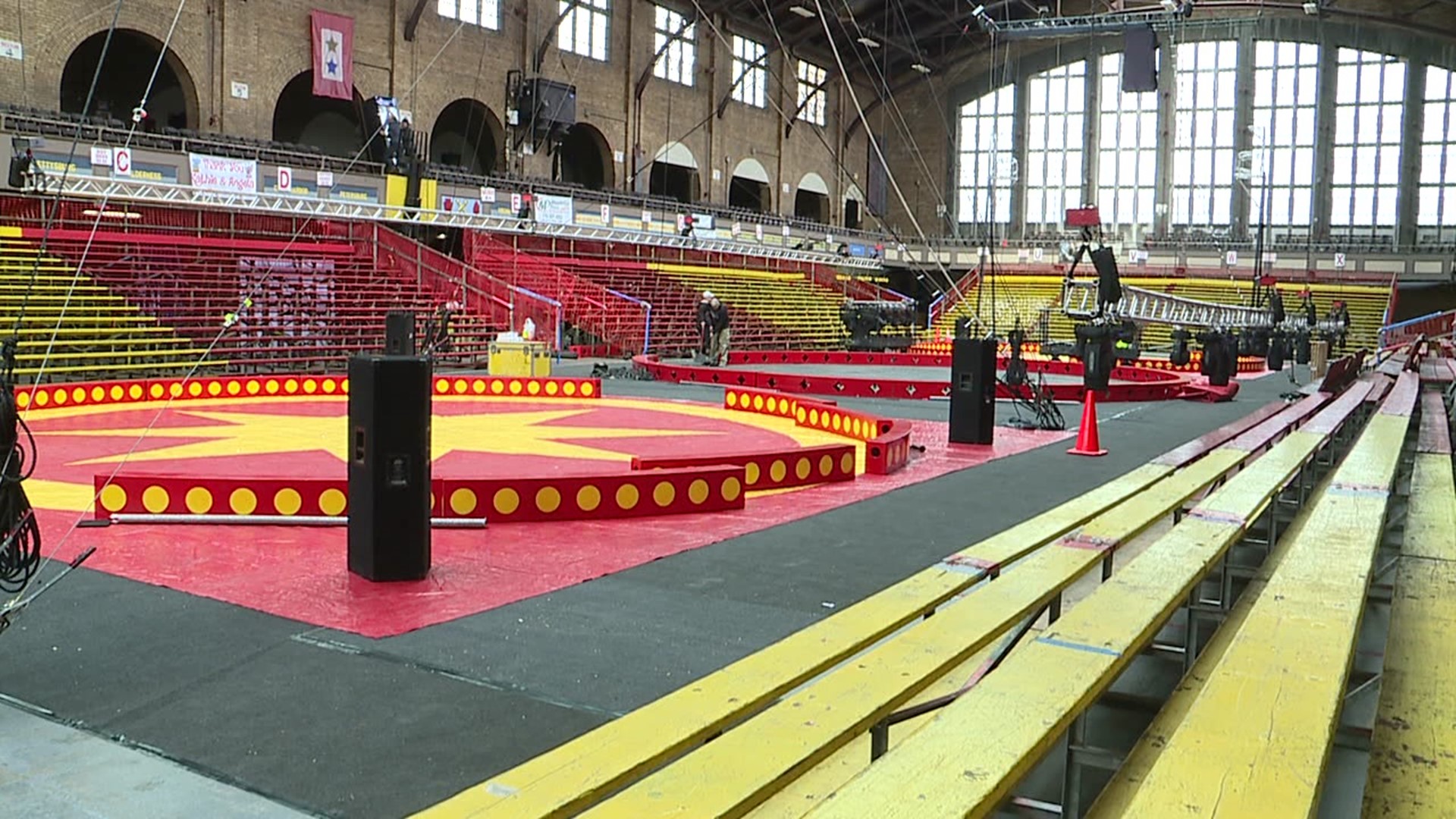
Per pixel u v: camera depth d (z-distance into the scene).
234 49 31.42
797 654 3.65
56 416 15.34
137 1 29.22
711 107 48.66
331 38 33.62
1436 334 46.91
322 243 30.42
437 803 3.51
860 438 13.82
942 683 4.61
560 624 5.49
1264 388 25.25
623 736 3.03
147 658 4.86
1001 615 3.94
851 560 7.01
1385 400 12.12
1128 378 26.66
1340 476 6.11
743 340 39.41
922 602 4.32
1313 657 2.92
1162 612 3.59
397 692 4.49
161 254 26.20
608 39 43.59
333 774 3.71
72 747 3.89
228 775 3.69
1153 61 34.56
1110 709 4.53
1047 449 13.12
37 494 9.13
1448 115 49.53
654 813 2.46
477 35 38.41
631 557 7.05
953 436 13.48
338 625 5.40
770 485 9.94
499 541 7.53
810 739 2.87
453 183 34.56
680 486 8.62
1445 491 6.26
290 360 24.89
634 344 34.75
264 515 8.00
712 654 5.05
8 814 3.37
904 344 36.38
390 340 15.69
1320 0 48.47
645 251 41.91
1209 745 2.37
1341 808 3.53
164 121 36.47
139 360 23.41
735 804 2.51
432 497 8.12
